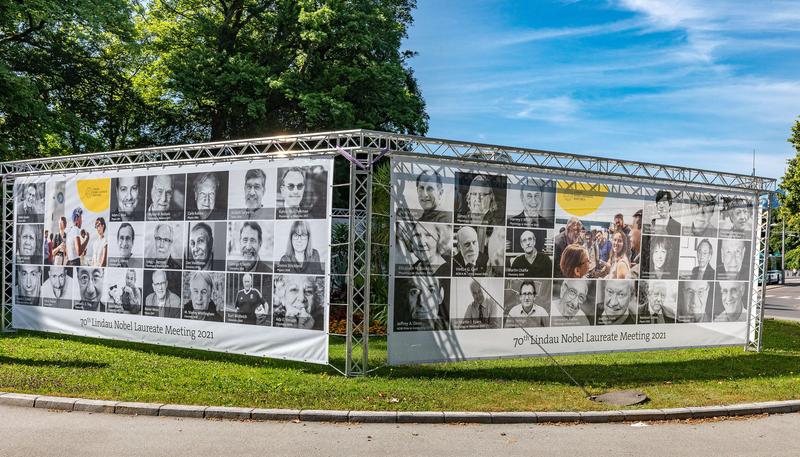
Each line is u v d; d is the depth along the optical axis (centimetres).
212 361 1238
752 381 1142
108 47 2925
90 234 1501
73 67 2759
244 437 757
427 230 1166
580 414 869
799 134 5141
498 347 1231
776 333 1958
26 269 1625
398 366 1212
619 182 1369
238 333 1260
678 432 828
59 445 713
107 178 1477
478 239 1212
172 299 1354
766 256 1550
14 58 2559
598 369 1232
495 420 853
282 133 3162
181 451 698
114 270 1453
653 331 1411
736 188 1523
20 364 1138
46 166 1648
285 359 1206
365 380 1061
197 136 3412
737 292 1536
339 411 848
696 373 1215
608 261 1355
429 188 1170
